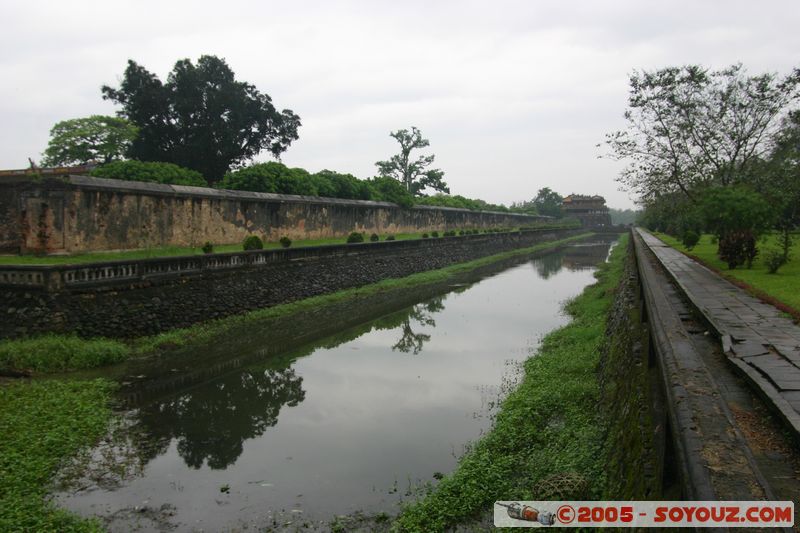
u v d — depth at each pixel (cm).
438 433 1027
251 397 1254
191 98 3606
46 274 1373
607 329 1440
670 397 436
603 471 671
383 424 1080
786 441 435
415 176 7250
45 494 793
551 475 704
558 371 1242
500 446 898
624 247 5625
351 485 832
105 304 1507
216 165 3844
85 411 1067
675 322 702
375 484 834
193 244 2298
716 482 307
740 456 336
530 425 951
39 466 843
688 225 3089
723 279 1468
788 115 2098
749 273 1608
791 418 437
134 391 1254
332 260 2659
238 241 2591
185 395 1261
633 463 489
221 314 1923
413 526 696
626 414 628
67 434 966
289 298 2312
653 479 412
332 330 1972
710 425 379
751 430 461
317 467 894
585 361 1265
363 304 2491
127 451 948
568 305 2369
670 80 2203
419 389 1295
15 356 1270
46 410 1048
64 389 1175
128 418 1100
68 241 1766
